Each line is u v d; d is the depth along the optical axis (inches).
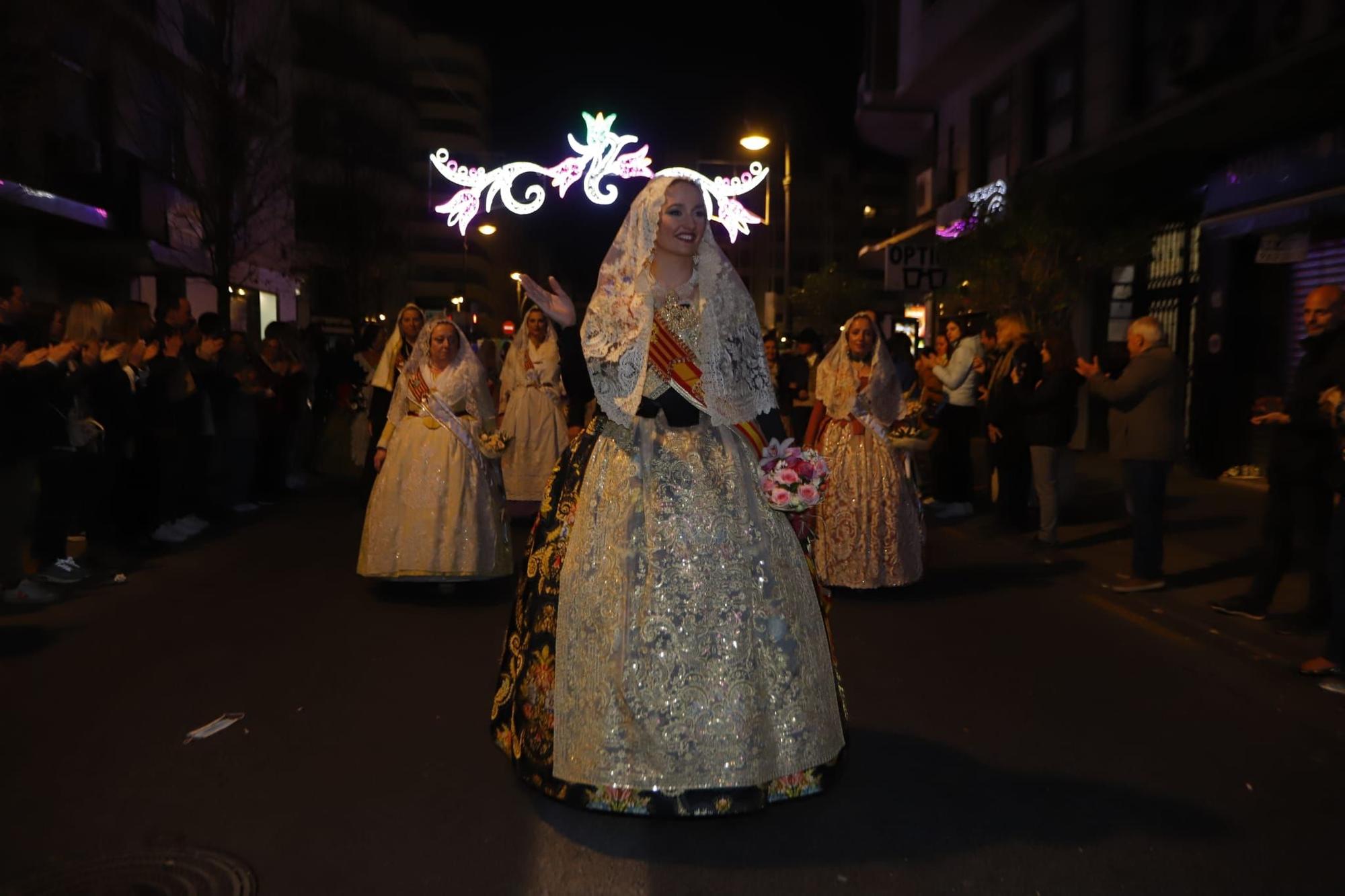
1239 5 464.8
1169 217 571.8
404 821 146.9
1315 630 245.8
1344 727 187.2
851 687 206.7
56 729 181.5
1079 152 618.5
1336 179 439.8
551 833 143.5
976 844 141.3
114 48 705.0
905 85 860.0
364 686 205.9
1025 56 714.8
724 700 140.3
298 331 563.5
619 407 149.3
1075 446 649.0
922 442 304.0
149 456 346.3
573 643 146.2
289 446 513.0
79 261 741.9
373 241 1457.9
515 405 430.3
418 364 284.2
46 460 290.2
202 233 840.3
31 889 127.8
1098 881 131.6
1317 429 241.3
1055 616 265.1
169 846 139.2
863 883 130.6
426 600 279.7
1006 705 196.9
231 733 180.1
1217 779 163.6
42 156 609.9
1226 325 506.9
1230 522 391.2
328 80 1461.6
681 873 132.8
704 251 153.9
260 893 127.3
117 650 229.9
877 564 282.0
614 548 146.0
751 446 155.3
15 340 267.6
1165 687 208.5
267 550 350.0
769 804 146.6
